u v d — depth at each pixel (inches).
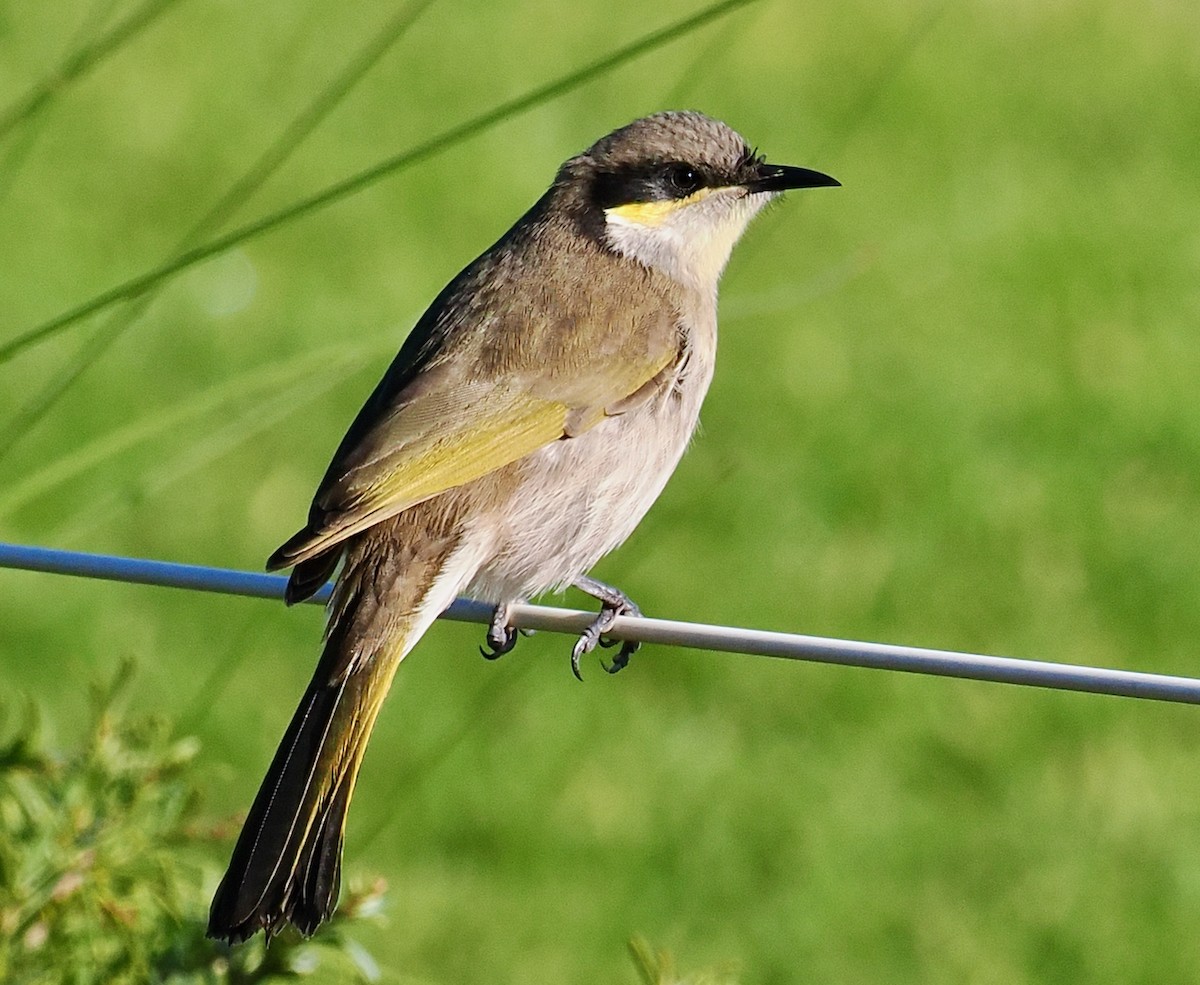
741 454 595.8
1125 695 238.2
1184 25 903.1
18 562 270.8
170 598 528.1
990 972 428.1
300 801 257.8
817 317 680.4
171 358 634.2
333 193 276.4
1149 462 595.2
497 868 450.9
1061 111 828.6
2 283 676.1
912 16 901.2
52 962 276.8
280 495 569.9
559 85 272.5
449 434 290.0
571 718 492.4
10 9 868.6
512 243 326.3
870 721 496.1
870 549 553.6
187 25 876.6
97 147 772.0
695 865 452.1
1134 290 697.0
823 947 433.7
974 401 628.7
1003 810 468.8
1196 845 458.3
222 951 278.2
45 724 290.7
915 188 767.7
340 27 877.2
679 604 528.4
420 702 491.2
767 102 826.2
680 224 330.3
